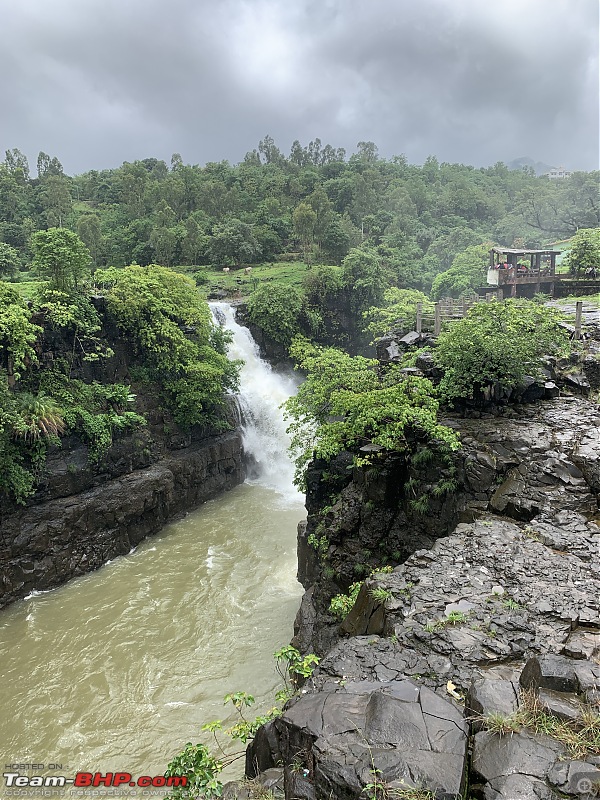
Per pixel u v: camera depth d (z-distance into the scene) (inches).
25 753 645.3
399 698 259.4
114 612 930.7
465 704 264.2
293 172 4552.2
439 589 383.2
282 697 342.0
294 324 2037.4
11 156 3713.1
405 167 5187.0
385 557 693.9
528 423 687.7
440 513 637.3
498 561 415.5
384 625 362.9
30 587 992.9
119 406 1250.6
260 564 1075.9
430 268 2817.4
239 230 2883.9
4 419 964.6
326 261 2910.9
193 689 742.5
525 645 316.8
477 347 741.3
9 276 1959.9
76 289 1252.5
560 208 3499.0
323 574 764.0
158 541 1194.0
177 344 1366.9
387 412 685.9
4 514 991.0
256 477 1603.1
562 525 475.8
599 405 725.3
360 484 770.2
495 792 201.9
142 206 3297.2
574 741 222.4
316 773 220.1
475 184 4864.7
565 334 897.5
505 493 556.1
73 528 1068.5
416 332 1059.3
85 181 3855.8
